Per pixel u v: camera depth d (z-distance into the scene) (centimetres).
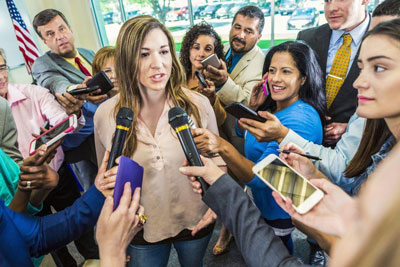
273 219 131
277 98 131
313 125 122
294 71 124
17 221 80
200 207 113
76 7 449
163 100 106
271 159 88
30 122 173
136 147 102
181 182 106
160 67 94
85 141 202
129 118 93
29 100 172
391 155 17
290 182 79
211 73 184
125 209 69
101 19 478
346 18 161
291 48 124
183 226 114
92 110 200
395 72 69
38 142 117
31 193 105
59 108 182
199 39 203
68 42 224
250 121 114
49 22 213
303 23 398
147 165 103
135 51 93
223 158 112
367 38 74
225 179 78
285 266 63
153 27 93
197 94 117
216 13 441
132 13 474
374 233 15
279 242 69
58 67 219
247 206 74
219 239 194
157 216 109
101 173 90
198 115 111
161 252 120
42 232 84
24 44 335
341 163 110
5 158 106
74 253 210
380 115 74
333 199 70
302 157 96
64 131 105
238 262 190
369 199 16
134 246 117
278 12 402
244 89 210
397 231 14
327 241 63
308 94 131
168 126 103
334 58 175
